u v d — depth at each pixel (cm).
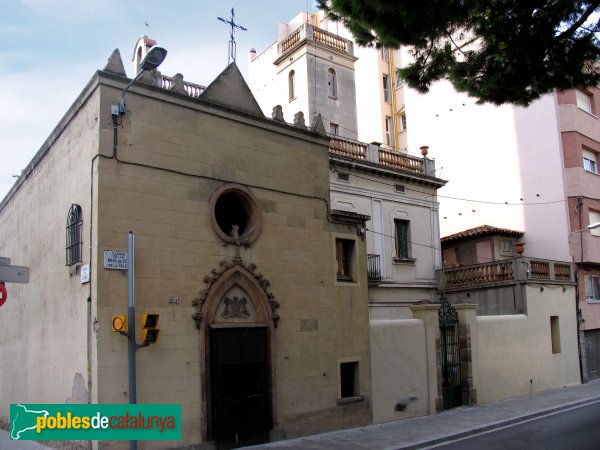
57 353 1165
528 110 2825
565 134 2730
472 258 2777
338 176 2141
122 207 1069
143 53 1714
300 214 1384
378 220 2253
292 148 1391
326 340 1391
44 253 1302
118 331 988
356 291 1494
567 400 1950
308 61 2762
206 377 1138
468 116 3056
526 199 2792
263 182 1312
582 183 2689
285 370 1288
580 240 2638
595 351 2662
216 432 1134
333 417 1377
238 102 1306
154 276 1093
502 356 2017
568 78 1145
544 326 2288
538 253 2723
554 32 1060
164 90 1159
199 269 1163
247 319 1237
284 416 1270
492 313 2300
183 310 1126
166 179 1139
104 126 1070
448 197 3086
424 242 2433
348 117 2870
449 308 1856
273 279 1298
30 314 1354
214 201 1209
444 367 1794
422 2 980
